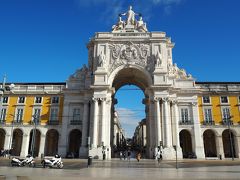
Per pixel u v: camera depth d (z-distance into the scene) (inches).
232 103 866.8
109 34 876.6
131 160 695.1
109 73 840.3
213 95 877.8
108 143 783.1
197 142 812.0
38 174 325.7
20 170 387.2
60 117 876.6
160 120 775.1
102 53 856.9
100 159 728.3
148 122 872.3
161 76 809.5
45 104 898.7
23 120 886.4
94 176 309.3
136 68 843.4
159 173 358.3
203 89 884.6
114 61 850.1
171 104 831.1
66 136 834.8
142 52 857.5
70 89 871.7
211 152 897.5
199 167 481.1
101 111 789.2
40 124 872.3
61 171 383.2
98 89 803.4
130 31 896.3
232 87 880.9
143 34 877.2
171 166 511.2
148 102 878.4
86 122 819.4
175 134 802.8
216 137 837.8
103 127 774.5
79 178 281.7
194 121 832.3
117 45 868.0
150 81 823.7
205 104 869.2
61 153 816.3
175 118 818.2
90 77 860.0
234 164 553.9
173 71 884.6
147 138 871.7
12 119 890.7
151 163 590.2
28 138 868.6
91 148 756.0
